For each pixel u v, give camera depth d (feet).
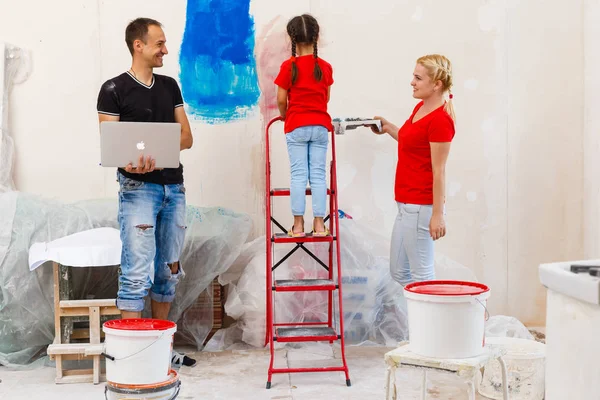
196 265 13.20
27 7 14.03
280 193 12.01
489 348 8.16
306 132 11.60
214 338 13.39
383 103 14.56
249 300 13.14
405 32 14.52
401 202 11.39
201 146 14.37
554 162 14.71
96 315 11.53
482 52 14.57
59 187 14.20
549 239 14.74
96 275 12.92
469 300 7.68
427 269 11.29
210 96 14.34
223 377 11.41
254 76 14.38
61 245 11.60
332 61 14.49
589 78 14.35
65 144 14.19
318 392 10.62
